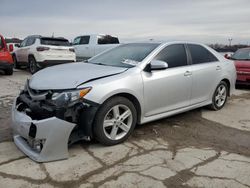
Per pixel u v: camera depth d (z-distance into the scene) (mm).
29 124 3330
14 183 2898
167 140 4203
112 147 3852
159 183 2980
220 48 11250
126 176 3094
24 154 3523
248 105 6703
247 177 3172
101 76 3799
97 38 14102
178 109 4887
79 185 2902
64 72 4008
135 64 4277
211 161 3539
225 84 6070
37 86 3641
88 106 3541
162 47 4719
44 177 3023
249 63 8883
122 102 3879
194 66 5156
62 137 3346
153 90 4305
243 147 4055
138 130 4570
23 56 12711
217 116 5602
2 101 6301
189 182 3023
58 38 12031
